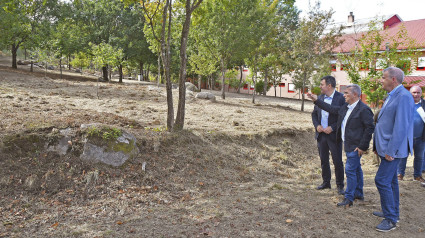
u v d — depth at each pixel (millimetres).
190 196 5438
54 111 9516
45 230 3938
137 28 33031
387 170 4082
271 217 4371
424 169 7246
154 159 6477
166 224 4125
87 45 31609
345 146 4848
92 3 32250
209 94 19016
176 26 19656
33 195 4844
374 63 9469
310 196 5371
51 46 27094
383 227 4020
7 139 5504
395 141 3930
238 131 9414
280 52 20859
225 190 5852
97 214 4484
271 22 21891
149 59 36000
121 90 19703
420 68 26047
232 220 4258
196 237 3730
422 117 6332
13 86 16438
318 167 8531
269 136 9719
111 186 5355
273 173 7441
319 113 5688
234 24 19406
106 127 6215
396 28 30828
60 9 31688
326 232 3930
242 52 20094
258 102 21922
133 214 4523
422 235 3955
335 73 31219
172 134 7578
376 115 6633
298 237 3773
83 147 5777
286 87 40062
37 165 5367
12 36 28625
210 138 8164
